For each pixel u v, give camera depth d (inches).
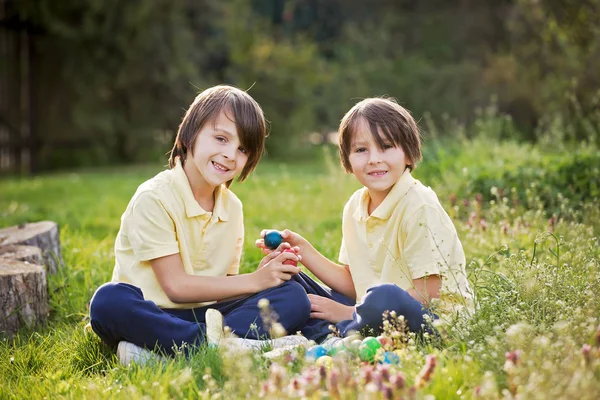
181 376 97.9
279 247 133.3
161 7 671.8
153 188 127.2
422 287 123.9
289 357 101.3
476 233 179.9
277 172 542.9
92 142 665.0
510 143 314.2
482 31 804.6
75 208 323.3
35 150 607.2
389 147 126.4
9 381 110.9
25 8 599.5
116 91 678.5
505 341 98.1
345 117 131.4
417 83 778.8
